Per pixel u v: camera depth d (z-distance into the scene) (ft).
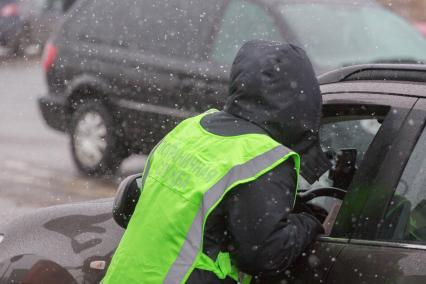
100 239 15.81
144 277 12.50
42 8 76.43
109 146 34.86
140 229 12.80
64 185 34.47
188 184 12.42
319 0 33.73
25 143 42.98
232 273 12.66
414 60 32.50
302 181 15.15
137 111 33.99
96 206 16.85
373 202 12.39
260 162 12.11
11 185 34.37
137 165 37.35
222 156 12.37
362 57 31.94
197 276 12.24
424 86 12.89
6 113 52.44
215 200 12.08
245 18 32.63
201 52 32.55
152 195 12.86
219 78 31.71
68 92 35.96
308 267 12.64
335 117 14.21
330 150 14.62
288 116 12.48
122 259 12.86
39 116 51.29
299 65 12.48
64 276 15.70
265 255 12.07
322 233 12.93
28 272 15.89
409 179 12.32
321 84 14.61
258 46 12.70
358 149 14.32
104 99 34.91
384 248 12.03
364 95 13.55
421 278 11.28
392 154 12.45
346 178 14.40
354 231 12.48
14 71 70.79
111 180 35.17
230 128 12.69
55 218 16.70
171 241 12.37
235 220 12.07
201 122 13.16
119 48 34.86
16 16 75.66
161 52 33.58
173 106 32.86
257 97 12.55
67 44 36.37
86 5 36.81
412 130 12.42
